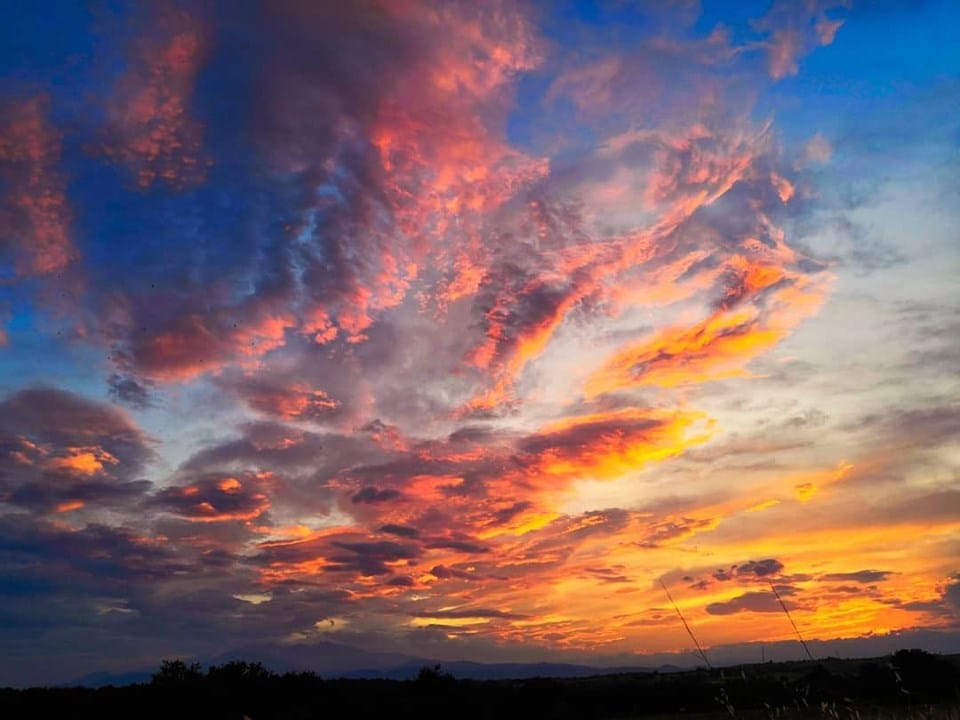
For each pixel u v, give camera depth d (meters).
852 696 22.31
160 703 39.03
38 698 40.00
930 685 22.73
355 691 44.47
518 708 44.34
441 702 43.50
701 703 40.31
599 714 41.81
